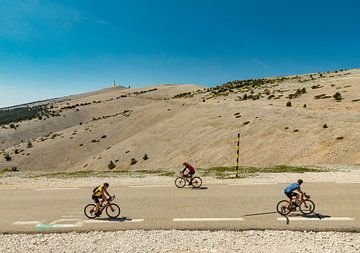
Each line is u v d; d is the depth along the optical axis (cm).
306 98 6638
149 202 1355
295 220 1083
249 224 1057
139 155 6253
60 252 898
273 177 1814
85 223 1122
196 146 5503
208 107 8194
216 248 895
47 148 8912
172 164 5116
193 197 1416
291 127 4853
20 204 1380
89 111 18612
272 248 886
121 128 9244
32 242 968
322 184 1592
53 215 1216
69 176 2116
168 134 6800
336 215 1117
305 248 877
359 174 1830
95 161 6862
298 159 3778
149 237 981
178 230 1030
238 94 9788
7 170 2772
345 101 5559
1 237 1015
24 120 17550
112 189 1639
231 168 2267
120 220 1139
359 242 908
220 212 1187
